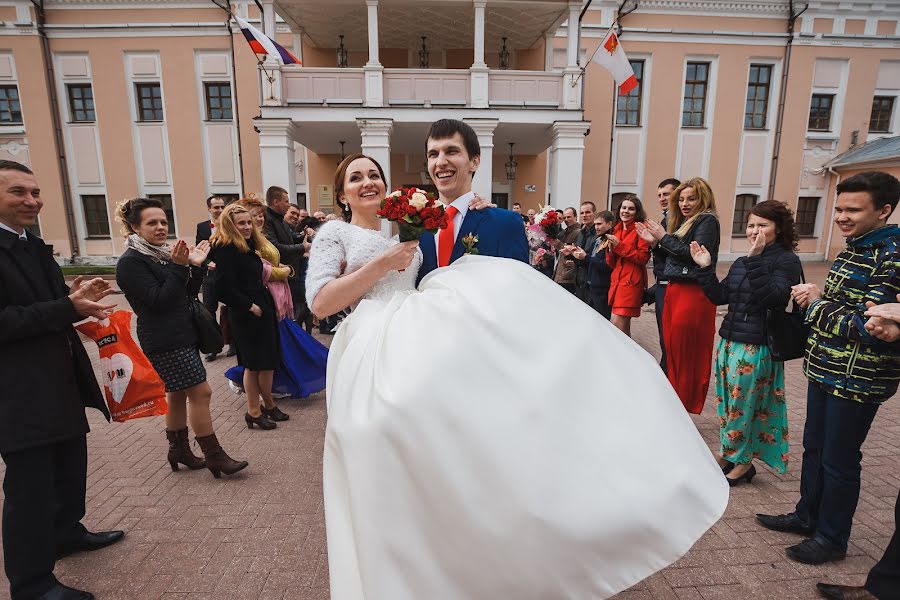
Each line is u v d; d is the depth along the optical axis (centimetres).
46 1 1531
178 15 1545
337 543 148
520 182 1675
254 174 1600
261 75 1212
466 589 130
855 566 239
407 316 154
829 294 230
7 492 214
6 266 211
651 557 129
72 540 256
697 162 1664
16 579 216
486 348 140
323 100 1236
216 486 326
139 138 1602
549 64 1487
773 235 268
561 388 137
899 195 215
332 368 179
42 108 1565
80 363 244
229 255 382
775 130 1662
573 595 128
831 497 236
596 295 576
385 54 1594
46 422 214
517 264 169
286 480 333
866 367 217
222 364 620
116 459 369
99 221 1658
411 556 132
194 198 1623
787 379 548
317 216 791
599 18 1570
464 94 1256
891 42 1628
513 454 129
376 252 192
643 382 149
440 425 132
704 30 1588
